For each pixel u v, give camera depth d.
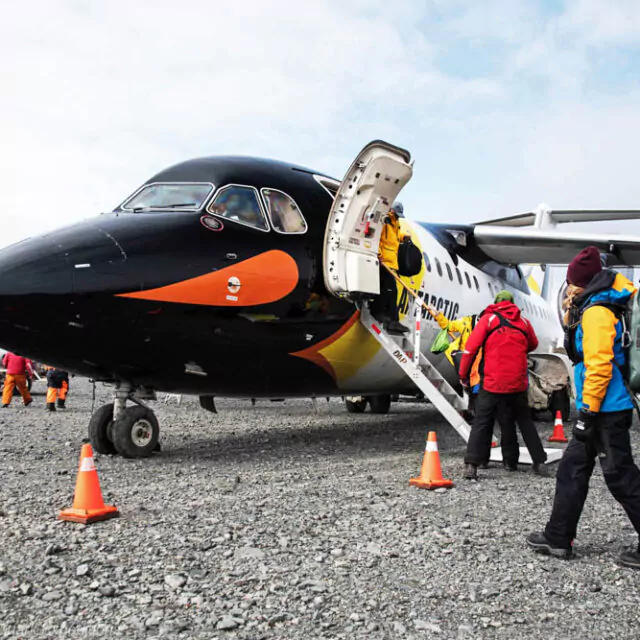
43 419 12.48
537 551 4.06
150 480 5.96
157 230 6.66
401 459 7.49
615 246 10.94
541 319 15.68
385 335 7.95
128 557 3.75
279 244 7.24
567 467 3.96
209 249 6.74
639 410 3.87
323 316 7.57
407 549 4.02
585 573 3.70
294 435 9.73
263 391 7.84
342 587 3.40
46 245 6.28
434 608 3.17
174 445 8.42
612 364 3.78
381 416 13.45
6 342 6.11
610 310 3.79
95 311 6.10
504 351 6.31
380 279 8.33
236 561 3.73
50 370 14.69
